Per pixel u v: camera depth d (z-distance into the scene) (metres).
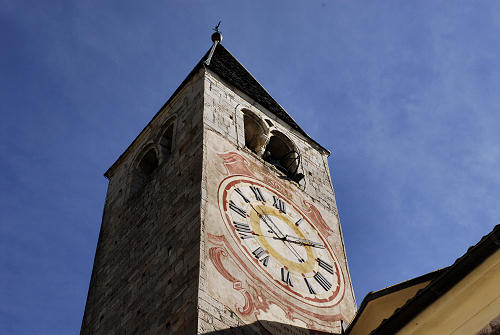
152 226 27.16
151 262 25.36
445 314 15.54
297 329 22.98
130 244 28.00
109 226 31.09
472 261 14.89
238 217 25.52
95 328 26.05
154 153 32.91
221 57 38.34
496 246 14.59
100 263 29.33
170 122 32.03
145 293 24.36
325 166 34.09
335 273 27.05
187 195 26.00
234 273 23.00
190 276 22.33
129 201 30.97
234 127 30.20
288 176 31.50
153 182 29.67
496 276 14.95
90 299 27.89
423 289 15.61
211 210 24.75
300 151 33.47
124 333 23.89
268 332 21.95
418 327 15.87
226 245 23.83
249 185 27.62
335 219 30.41
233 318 21.42
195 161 27.23
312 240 27.70
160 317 22.38
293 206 28.81
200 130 28.58
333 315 24.77
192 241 23.61
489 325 14.78
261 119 32.78
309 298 24.66
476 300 15.17
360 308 22.30
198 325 20.28
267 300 23.06
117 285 26.77
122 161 34.44
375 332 16.38
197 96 31.14
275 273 24.45
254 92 35.31
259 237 25.45
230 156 28.22
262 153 31.88
